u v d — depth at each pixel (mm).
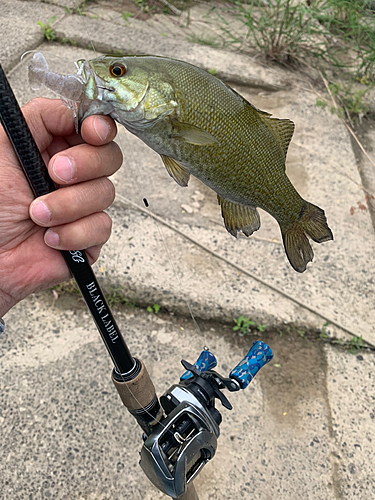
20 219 281
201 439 278
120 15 1018
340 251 650
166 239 630
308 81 958
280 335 573
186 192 698
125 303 578
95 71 243
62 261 303
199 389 293
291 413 511
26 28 883
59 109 301
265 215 690
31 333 538
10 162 273
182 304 573
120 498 440
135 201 669
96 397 497
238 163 289
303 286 604
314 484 465
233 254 626
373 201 744
